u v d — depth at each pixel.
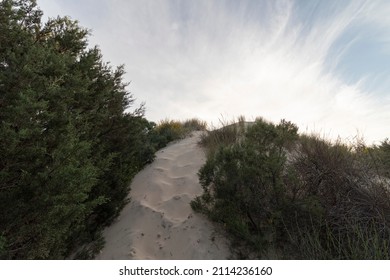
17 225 2.16
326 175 3.25
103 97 4.00
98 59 4.03
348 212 2.79
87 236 3.66
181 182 4.82
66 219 2.37
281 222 3.03
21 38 2.74
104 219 4.12
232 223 3.08
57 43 3.50
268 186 3.17
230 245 3.10
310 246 2.66
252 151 3.35
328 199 3.07
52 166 2.24
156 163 5.94
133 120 4.86
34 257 2.33
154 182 4.99
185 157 5.93
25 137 2.04
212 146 5.59
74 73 3.26
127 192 4.68
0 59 2.43
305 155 3.76
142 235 3.55
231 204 3.22
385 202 2.76
